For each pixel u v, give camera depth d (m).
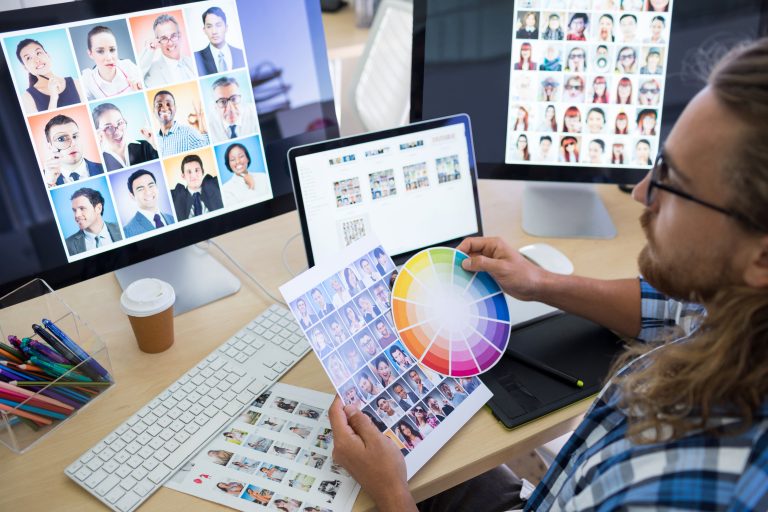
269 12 1.06
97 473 0.80
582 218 1.29
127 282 1.10
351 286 0.91
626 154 1.24
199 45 1.01
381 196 1.04
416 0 1.16
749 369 0.55
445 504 1.03
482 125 1.25
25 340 0.87
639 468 0.58
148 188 1.01
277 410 0.89
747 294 0.56
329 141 1.00
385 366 0.89
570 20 1.17
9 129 0.89
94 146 0.95
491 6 1.17
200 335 1.03
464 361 0.93
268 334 1.01
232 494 0.78
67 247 0.97
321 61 1.13
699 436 0.56
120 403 0.91
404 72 1.96
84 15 0.90
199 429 0.86
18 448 0.84
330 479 0.80
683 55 1.18
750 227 0.53
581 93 1.21
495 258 1.02
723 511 0.51
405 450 0.82
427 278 0.97
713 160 0.54
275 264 1.19
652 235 0.66
